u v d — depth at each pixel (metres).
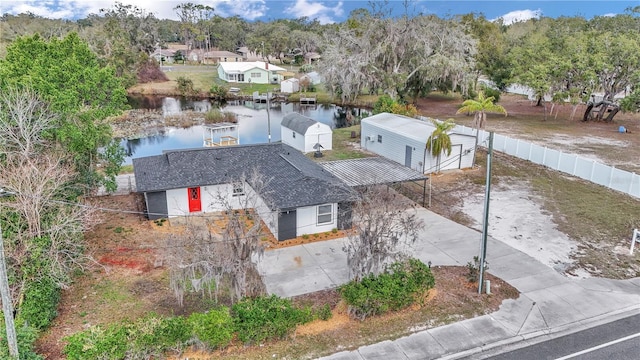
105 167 20.72
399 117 30.20
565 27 59.16
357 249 13.52
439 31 44.88
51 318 11.48
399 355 10.54
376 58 46.12
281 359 10.30
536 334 11.45
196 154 20.19
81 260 13.57
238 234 11.70
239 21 134.50
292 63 101.75
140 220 18.44
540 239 17.03
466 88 44.47
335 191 17.44
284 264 15.10
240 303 11.20
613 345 11.05
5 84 16.02
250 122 44.78
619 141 31.25
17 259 11.47
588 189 22.53
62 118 16.33
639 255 15.80
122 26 95.00
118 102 18.78
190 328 10.17
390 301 11.97
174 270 11.68
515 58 44.78
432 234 17.50
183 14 122.44
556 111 44.09
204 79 72.25
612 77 35.72
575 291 13.48
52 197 13.83
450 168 25.97
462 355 10.64
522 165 26.80
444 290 13.35
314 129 29.55
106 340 9.50
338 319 11.86
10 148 14.49
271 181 17.92
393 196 18.73
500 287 13.60
